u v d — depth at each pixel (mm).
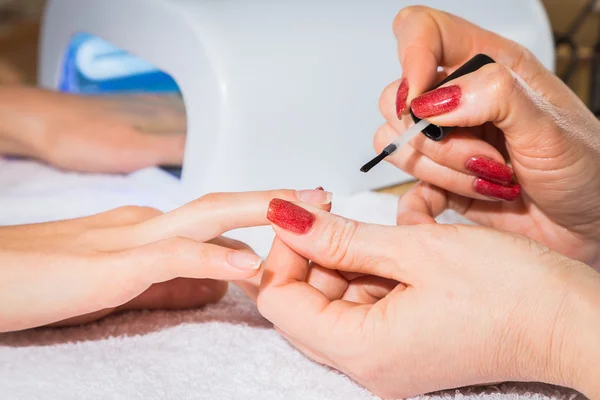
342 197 862
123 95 1041
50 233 637
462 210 797
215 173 798
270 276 575
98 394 557
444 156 685
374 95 863
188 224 615
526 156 660
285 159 823
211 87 780
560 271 518
